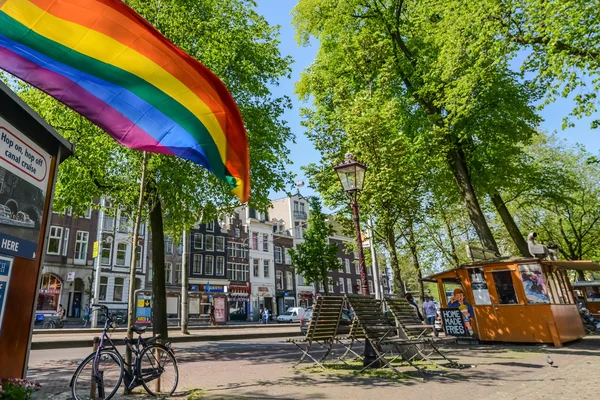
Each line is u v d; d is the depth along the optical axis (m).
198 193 15.01
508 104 16.89
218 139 6.16
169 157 12.73
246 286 52.41
